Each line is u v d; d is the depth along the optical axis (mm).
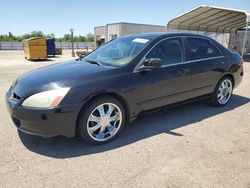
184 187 2459
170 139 3547
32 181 2545
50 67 3924
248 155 3096
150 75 3719
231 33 27109
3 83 8023
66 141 3453
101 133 3375
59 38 65000
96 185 2490
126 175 2660
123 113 3539
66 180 2566
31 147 3275
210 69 4617
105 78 3293
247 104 5359
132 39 4254
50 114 2910
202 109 4922
